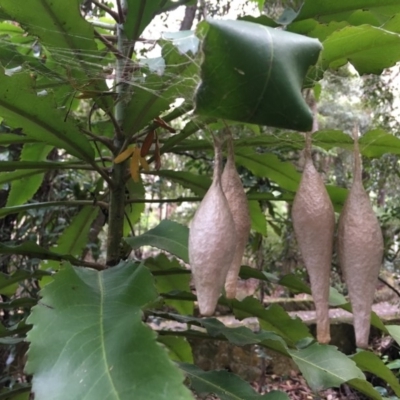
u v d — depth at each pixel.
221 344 2.38
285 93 0.30
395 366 1.85
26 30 0.59
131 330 0.39
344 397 2.30
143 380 0.35
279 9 1.38
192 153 1.57
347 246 0.39
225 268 0.37
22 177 0.85
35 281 1.62
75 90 0.69
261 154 0.83
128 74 0.62
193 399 0.34
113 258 0.75
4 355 1.57
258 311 0.77
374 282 0.38
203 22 0.34
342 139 0.67
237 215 0.41
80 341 0.40
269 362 2.42
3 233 1.69
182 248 0.67
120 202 0.75
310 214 0.39
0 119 0.84
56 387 0.37
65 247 1.05
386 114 2.59
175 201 0.78
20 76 0.53
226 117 0.30
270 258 2.36
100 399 0.35
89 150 0.67
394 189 2.56
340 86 3.48
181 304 1.01
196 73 0.48
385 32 0.46
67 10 0.56
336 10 0.58
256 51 0.30
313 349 0.65
